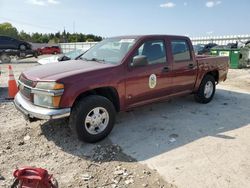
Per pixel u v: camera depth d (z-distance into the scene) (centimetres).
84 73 402
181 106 627
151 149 401
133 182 317
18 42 2064
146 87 483
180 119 533
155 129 478
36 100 395
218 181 319
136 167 350
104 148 403
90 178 324
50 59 1105
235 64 1471
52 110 376
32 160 366
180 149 400
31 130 466
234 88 891
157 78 499
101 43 551
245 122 525
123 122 513
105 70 424
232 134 460
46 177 238
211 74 669
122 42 498
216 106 636
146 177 327
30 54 2134
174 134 457
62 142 421
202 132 468
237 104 662
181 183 315
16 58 2080
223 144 418
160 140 432
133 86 461
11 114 559
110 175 331
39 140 429
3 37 2014
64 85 378
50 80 378
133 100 470
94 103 403
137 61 443
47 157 375
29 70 455
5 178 322
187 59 570
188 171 340
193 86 601
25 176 234
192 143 421
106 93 446
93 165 355
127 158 374
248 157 376
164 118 538
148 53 490
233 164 357
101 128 423
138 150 397
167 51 522
